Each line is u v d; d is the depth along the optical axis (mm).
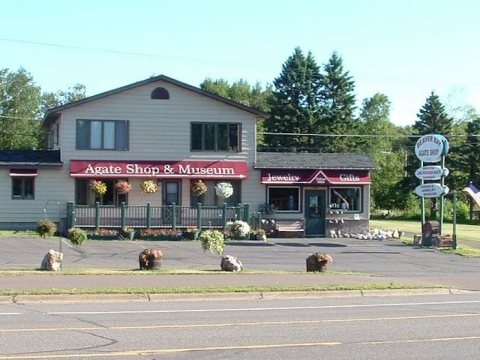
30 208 39000
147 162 39938
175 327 12742
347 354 10508
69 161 39250
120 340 11273
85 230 37906
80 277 19672
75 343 10914
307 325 13281
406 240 40375
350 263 28484
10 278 19141
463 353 10703
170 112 40281
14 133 82250
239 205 40219
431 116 76625
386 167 84250
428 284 21172
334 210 42031
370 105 100125
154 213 39375
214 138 40781
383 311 15719
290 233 40875
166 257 28750
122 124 39844
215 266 25406
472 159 75688
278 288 18562
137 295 17125
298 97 75688
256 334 12117
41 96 91125
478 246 38438
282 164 41531
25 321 13242
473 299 18891
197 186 40156
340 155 43688
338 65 76625
